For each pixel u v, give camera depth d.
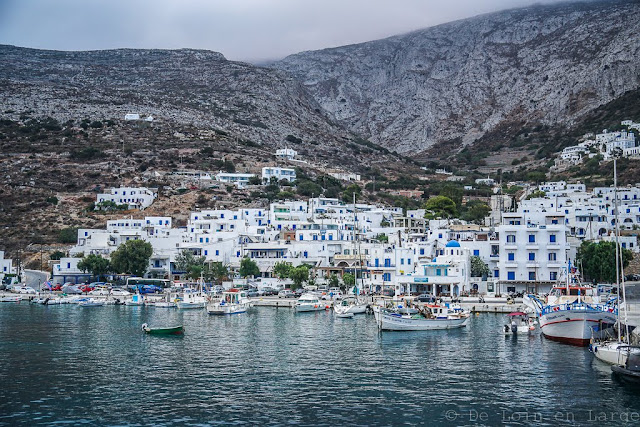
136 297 169.88
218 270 196.50
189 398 66.88
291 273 184.88
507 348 94.62
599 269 163.12
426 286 167.12
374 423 58.75
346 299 154.88
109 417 60.53
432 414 61.31
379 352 92.31
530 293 162.25
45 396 67.62
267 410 62.66
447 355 89.44
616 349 79.44
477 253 175.62
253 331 114.12
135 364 83.75
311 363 84.31
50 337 106.88
